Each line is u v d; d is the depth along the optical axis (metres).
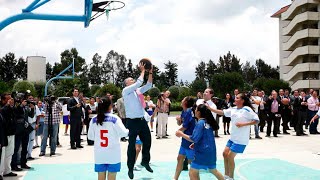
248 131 7.26
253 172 8.89
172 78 94.38
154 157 11.04
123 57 106.19
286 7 54.62
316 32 46.66
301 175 8.59
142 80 7.29
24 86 46.72
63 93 53.94
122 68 105.06
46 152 12.17
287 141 14.36
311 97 16.66
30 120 10.51
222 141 14.42
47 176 8.44
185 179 8.05
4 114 7.90
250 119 7.13
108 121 5.93
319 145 13.31
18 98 9.08
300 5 48.00
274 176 8.48
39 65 58.16
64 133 18.16
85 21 9.17
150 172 8.25
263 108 15.98
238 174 8.66
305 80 46.69
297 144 13.56
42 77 58.50
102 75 105.00
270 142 14.09
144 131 7.56
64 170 9.13
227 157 7.36
